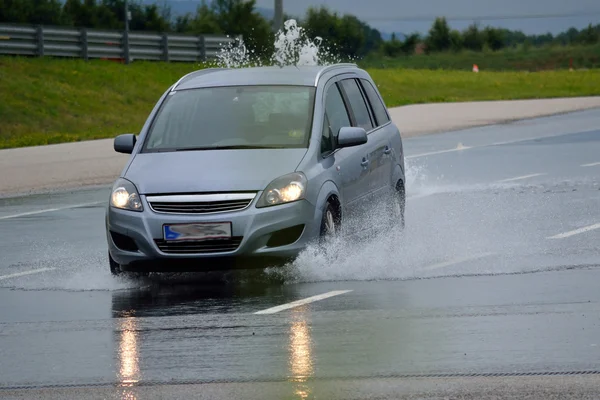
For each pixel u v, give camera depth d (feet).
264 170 79.97
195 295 75.00
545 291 71.46
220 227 77.20
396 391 49.34
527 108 309.42
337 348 57.82
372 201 92.12
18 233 110.73
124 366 55.62
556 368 52.31
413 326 62.49
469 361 54.19
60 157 197.36
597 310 65.10
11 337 63.57
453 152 188.65
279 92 89.51
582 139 207.31
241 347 58.80
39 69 345.31
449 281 75.92
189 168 80.94
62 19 569.23
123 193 80.12
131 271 80.69
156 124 88.84
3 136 279.28
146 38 396.98
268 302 71.15
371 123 96.94
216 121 87.61
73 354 58.75
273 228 77.71
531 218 105.70
